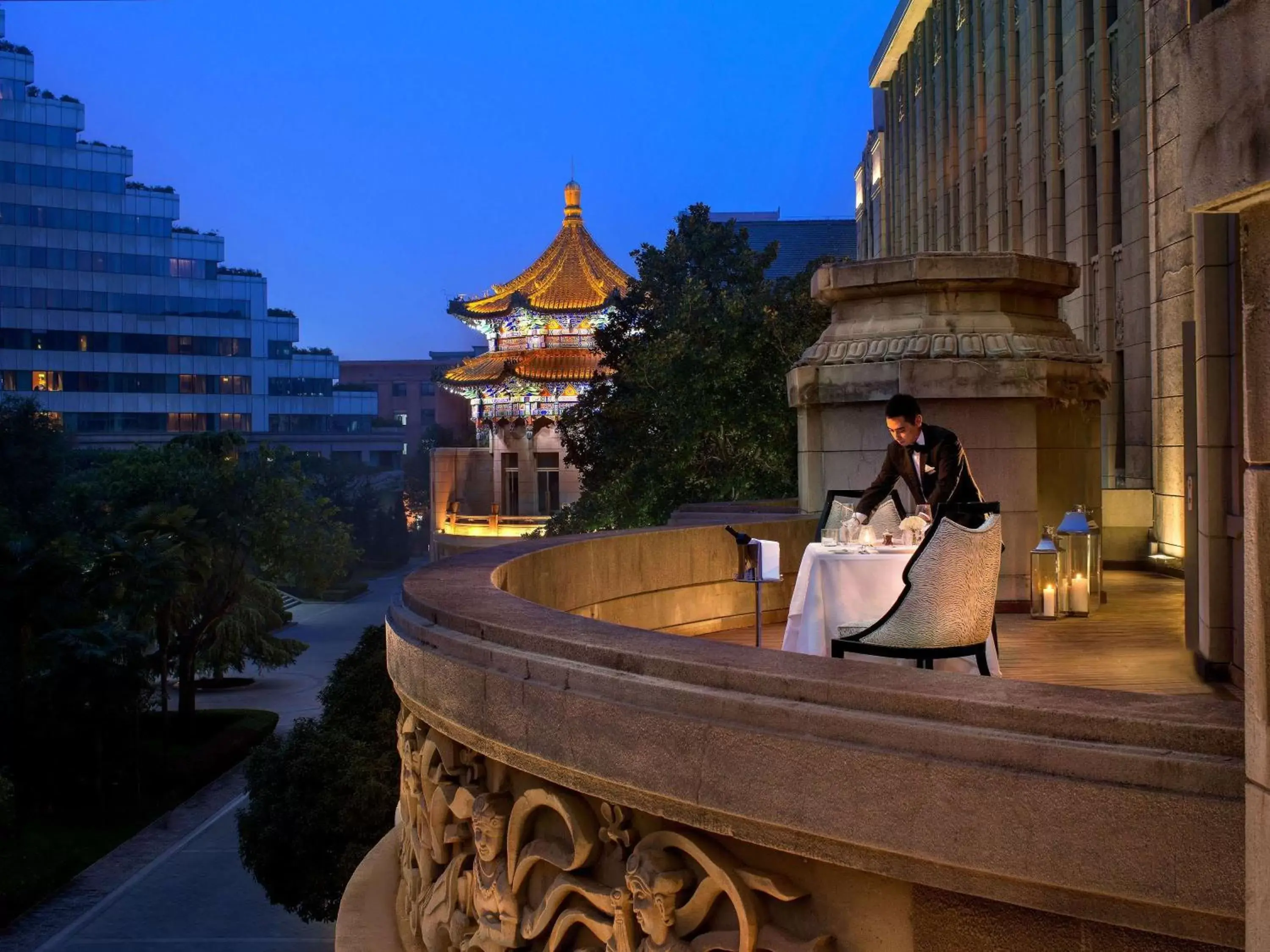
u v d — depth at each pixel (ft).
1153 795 7.98
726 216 280.92
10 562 107.55
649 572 27.37
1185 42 7.78
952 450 20.36
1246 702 7.41
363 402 404.98
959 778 8.79
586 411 108.99
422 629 14.96
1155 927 8.12
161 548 116.37
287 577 157.17
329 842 63.67
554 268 208.54
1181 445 42.32
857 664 10.59
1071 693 9.16
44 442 221.25
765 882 10.17
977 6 117.29
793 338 82.84
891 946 9.65
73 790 108.78
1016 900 8.68
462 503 207.21
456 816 14.48
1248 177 7.01
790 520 31.01
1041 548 28.32
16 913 86.07
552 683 12.02
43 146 345.92
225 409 376.48
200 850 100.83
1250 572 7.39
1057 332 32.07
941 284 30.78
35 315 345.92
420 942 16.22
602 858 12.01
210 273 372.38
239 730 136.36
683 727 10.48
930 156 143.64
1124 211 72.23
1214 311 18.72
